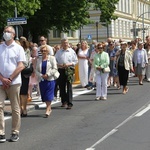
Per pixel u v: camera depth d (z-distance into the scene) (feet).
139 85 120.47
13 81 50.55
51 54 77.20
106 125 60.29
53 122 64.28
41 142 50.55
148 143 48.32
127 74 100.68
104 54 90.12
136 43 147.33
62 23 212.23
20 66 50.34
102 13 245.24
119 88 110.83
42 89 69.21
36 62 69.31
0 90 50.88
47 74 68.18
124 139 50.78
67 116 69.62
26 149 47.19
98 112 72.74
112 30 398.62
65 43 77.36
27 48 70.44
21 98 70.03
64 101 80.28
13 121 51.60
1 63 50.21
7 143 50.34
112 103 83.92
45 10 205.77
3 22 155.22
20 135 54.95
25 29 214.48
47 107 69.87
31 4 160.97
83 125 61.00
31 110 77.46
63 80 78.79
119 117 66.69
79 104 84.02
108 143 48.85
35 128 59.67
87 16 222.89
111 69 114.11
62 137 53.06
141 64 120.88
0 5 151.12
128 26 464.24
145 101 84.99
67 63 77.56
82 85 115.03
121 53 101.30
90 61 110.73
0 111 50.78
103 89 90.27
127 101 86.12
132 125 59.67
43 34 224.12
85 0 213.46
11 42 50.60
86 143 49.16
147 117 65.98
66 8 207.10
